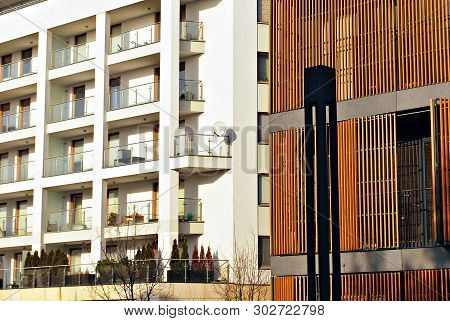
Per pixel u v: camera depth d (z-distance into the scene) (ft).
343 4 105.50
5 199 154.40
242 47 127.54
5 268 151.33
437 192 93.15
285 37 111.04
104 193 134.92
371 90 101.76
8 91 151.53
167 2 130.52
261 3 130.00
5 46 154.30
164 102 128.26
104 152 135.85
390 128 99.55
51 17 145.89
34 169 146.00
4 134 150.61
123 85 139.33
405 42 99.25
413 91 98.02
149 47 132.36
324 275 69.26
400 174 103.14
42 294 132.57
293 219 106.83
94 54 142.10
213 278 121.19
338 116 104.22
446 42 95.71
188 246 128.06
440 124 94.43
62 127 142.61
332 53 105.91
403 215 99.91
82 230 136.36
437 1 96.78
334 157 70.28
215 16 130.41
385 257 98.07
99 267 126.72
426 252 94.89
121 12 138.00
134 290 121.70
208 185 127.13
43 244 142.10
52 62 146.61
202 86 130.21
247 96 126.72
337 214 69.97
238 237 122.42
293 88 109.29
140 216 132.05
